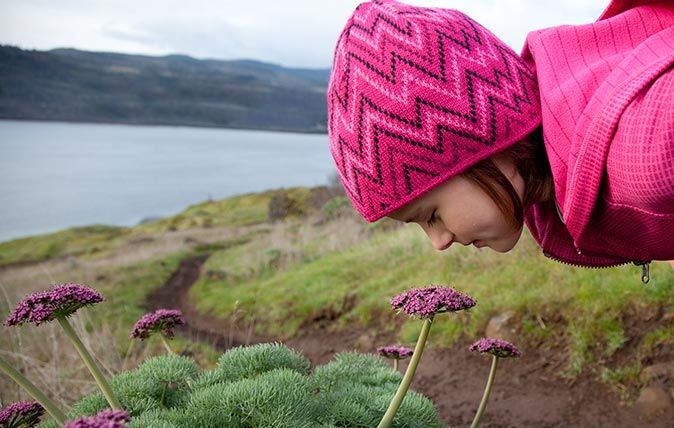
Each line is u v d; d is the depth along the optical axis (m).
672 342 2.98
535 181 1.09
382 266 7.11
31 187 127.31
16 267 27.66
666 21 1.02
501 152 1.05
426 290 1.25
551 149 0.98
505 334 3.89
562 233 1.25
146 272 17.95
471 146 0.99
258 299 7.94
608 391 3.02
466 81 1.01
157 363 1.69
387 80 1.02
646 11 1.05
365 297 6.15
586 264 1.27
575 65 1.02
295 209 26.70
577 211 0.97
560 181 0.99
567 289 3.84
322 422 1.54
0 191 118.44
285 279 8.79
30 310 1.23
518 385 3.45
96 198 110.19
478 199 1.03
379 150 1.03
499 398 3.40
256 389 1.44
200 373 1.79
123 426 0.68
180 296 13.81
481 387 3.59
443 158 1.00
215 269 15.11
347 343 5.50
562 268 4.19
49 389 2.99
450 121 0.99
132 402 1.54
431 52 1.02
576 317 3.58
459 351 4.16
